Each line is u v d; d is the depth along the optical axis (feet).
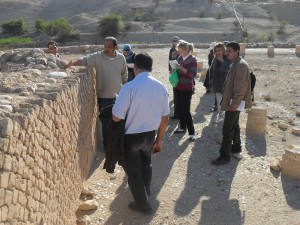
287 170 21.11
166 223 16.93
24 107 11.80
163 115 16.94
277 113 32.60
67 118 15.74
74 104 17.07
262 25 176.96
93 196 18.86
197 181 20.48
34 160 11.45
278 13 197.06
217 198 18.86
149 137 16.55
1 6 240.94
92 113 21.85
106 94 22.72
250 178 20.79
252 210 17.92
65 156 15.42
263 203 18.51
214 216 17.44
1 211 9.00
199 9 203.31
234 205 18.29
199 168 21.88
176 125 28.35
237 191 19.51
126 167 17.06
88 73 20.62
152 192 19.36
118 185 20.11
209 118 30.19
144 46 76.79
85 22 190.70
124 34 168.35
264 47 77.20
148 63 16.29
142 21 193.06
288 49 71.61
